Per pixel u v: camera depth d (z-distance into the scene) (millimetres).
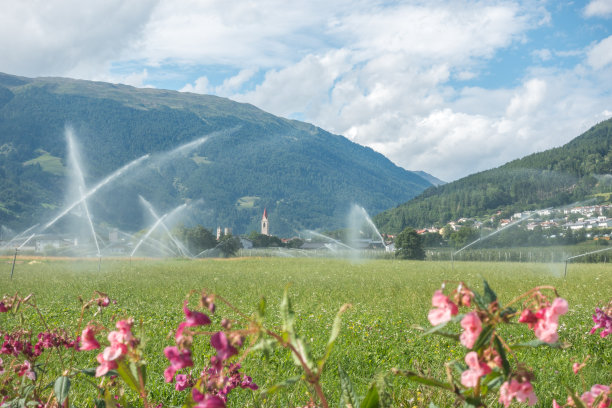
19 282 23281
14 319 9180
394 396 4133
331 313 12000
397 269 40969
